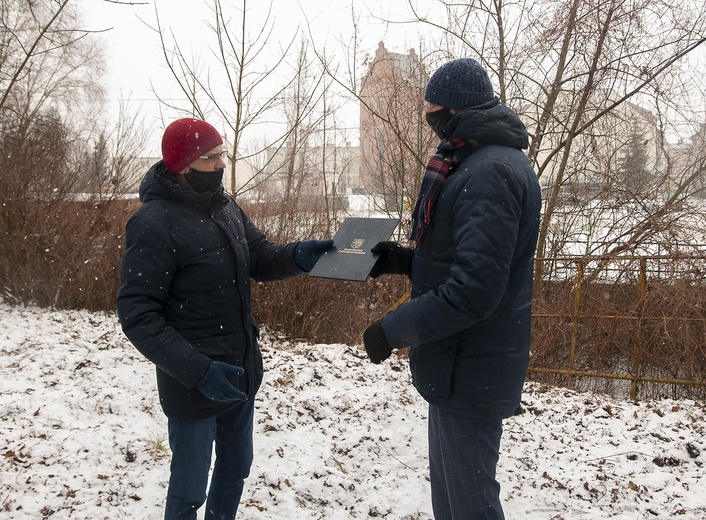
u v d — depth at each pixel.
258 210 9.12
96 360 5.68
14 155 8.84
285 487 3.51
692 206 7.69
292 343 8.05
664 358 6.08
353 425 4.42
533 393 5.34
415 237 2.34
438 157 2.33
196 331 2.50
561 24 8.02
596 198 8.72
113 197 9.34
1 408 4.34
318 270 2.62
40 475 3.46
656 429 4.38
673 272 6.04
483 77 2.31
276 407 4.61
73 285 8.73
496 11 8.42
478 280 2.05
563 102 8.74
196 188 2.54
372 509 3.31
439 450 2.46
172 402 2.49
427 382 2.33
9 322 7.71
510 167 2.14
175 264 2.44
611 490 3.47
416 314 2.13
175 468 2.54
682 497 3.42
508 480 3.64
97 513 3.14
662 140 8.54
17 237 8.65
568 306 6.73
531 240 2.29
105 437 4.02
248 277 2.72
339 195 10.48
